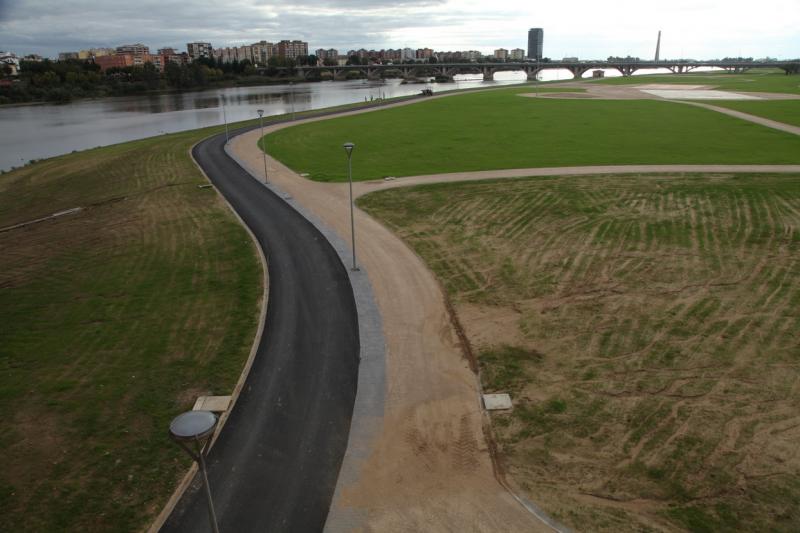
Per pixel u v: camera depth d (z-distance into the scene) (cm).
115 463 1803
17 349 2500
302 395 2120
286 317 2678
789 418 1927
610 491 1650
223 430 1947
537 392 2102
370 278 3058
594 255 3234
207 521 1587
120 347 2483
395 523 1560
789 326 2464
